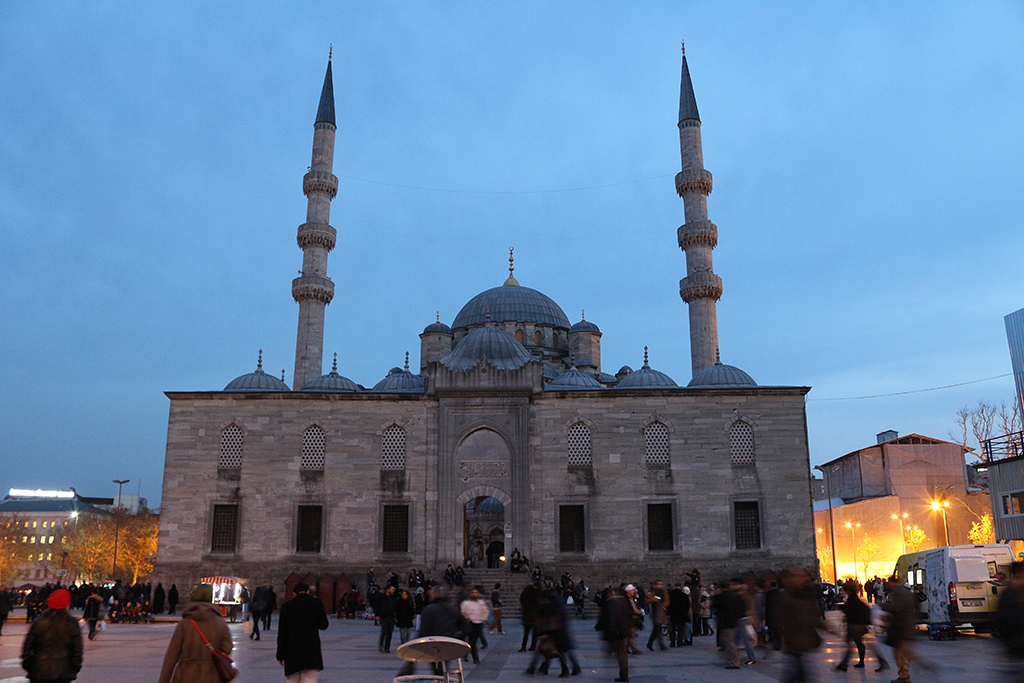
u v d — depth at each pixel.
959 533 81.56
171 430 57.62
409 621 29.00
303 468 56.75
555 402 57.12
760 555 54.31
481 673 22.94
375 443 56.97
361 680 21.19
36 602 45.97
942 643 29.11
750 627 23.75
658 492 55.50
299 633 14.51
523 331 81.62
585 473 55.91
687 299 76.06
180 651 11.18
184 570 55.38
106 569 123.12
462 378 57.16
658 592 29.73
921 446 84.12
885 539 80.12
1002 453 49.97
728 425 56.34
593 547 54.78
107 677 21.58
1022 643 11.86
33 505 180.12
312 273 76.69
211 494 56.50
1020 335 59.78
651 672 22.44
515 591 51.47
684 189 79.06
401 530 55.97
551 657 21.78
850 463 89.00
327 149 80.88
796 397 56.62
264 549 55.56
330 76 83.94
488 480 55.94
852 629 22.28
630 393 56.97
